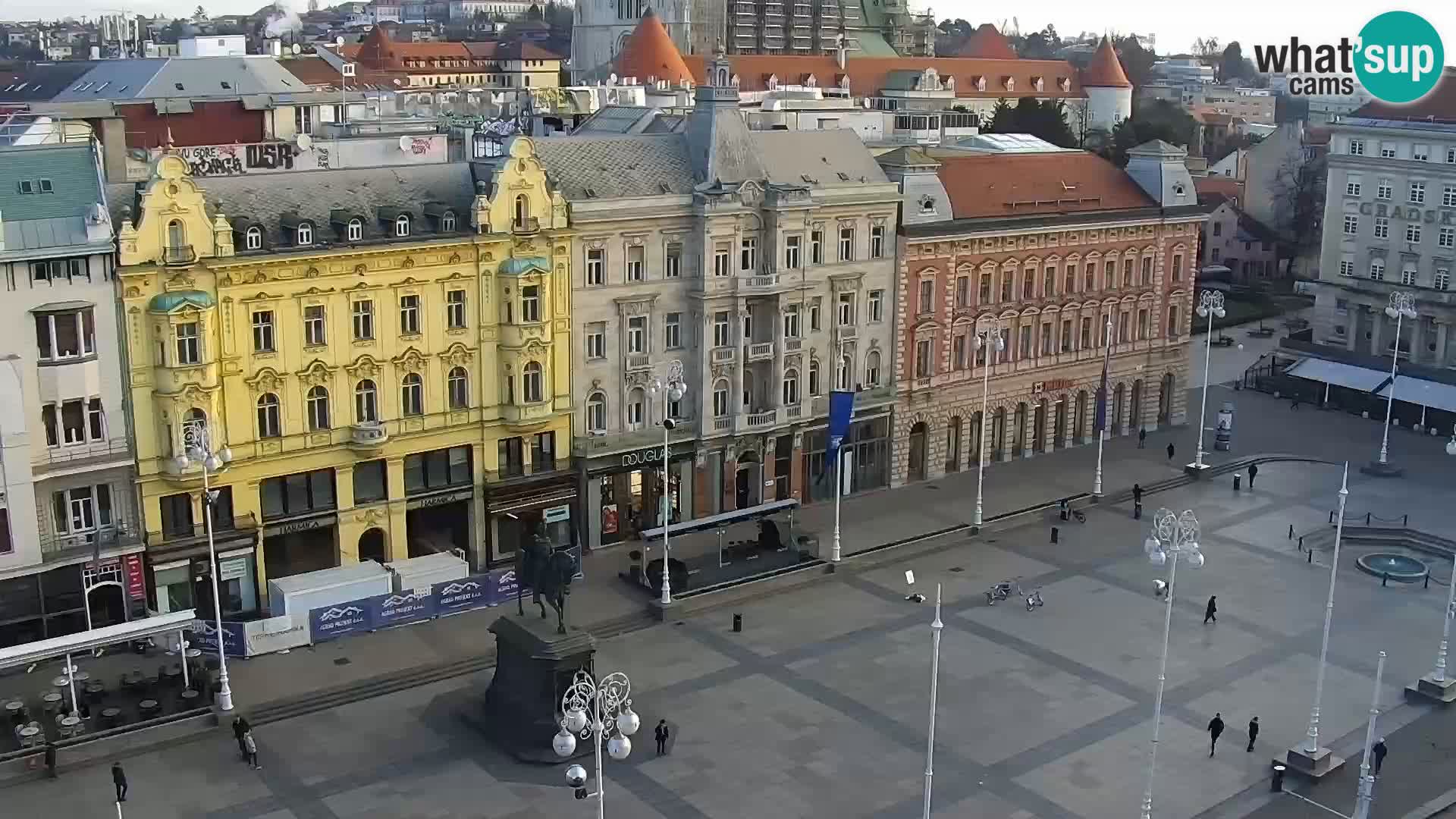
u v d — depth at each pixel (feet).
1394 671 259.39
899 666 257.34
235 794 206.49
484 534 296.71
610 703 168.35
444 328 283.18
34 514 239.71
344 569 270.46
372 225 274.36
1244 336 581.12
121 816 195.31
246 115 393.09
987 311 378.32
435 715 234.17
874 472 366.63
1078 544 329.52
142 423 250.16
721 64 324.60
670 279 314.14
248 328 258.78
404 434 281.95
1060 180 404.16
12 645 243.81
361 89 560.20
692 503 327.06
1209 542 332.60
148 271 243.81
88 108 367.25
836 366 349.00
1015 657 262.67
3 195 236.63
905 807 206.39
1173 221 417.90
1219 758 223.92
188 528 260.62
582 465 305.94
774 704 239.91
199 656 247.50
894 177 358.64
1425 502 367.25
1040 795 210.79
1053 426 407.85
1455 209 454.81
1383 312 477.36
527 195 287.07
